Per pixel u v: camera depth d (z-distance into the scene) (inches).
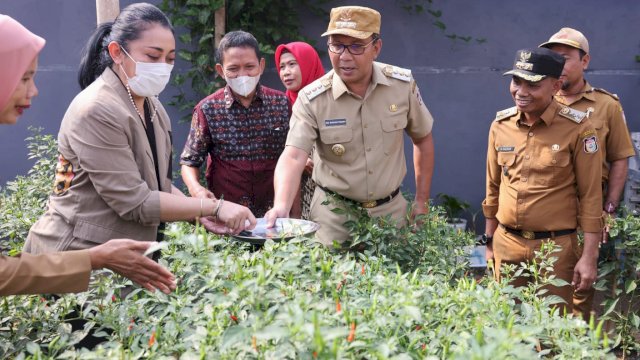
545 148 139.7
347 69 129.0
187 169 158.7
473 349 57.1
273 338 64.5
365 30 126.6
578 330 76.4
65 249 97.0
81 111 93.9
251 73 152.4
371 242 122.3
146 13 98.3
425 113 143.6
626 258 152.2
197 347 67.1
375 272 87.0
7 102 77.5
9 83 76.3
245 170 158.7
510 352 59.8
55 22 240.4
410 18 249.4
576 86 161.2
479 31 250.2
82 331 78.0
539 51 135.0
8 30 76.2
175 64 247.1
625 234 149.3
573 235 142.8
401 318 68.9
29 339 78.2
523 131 143.7
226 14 238.8
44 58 241.9
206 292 84.0
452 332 71.6
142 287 87.0
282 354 61.8
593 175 136.9
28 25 239.8
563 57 136.9
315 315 55.9
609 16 246.1
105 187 93.9
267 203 163.6
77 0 240.1
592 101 160.2
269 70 248.2
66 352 67.3
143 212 95.7
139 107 104.1
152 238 103.0
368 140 135.1
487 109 254.7
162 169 109.0
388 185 137.2
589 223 137.9
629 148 158.1
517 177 143.9
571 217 141.6
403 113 138.0
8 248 132.4
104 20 170.4
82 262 75.4
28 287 73.1
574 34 161.2
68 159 96.3
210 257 74.1
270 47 238.2
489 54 251.6
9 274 71.7
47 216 100.7
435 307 77.8
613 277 158.4
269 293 69.6
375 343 64.6
